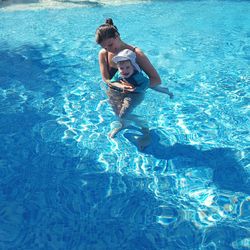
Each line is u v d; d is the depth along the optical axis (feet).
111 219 11.43
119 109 15.16
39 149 15.02
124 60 13.56
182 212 11.64
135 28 33.01
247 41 28.94
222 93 19.65
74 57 25.34
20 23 34.86
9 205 12.04
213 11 40.11
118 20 36.19
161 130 16.26
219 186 12.78
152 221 11.32
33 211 11.80
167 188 12.75
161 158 14.38
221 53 26.08
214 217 11.41
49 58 25.12
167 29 32.65
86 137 15.81
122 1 45.78
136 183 13.03
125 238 10.74
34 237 10.82
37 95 19.58
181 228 11.03
